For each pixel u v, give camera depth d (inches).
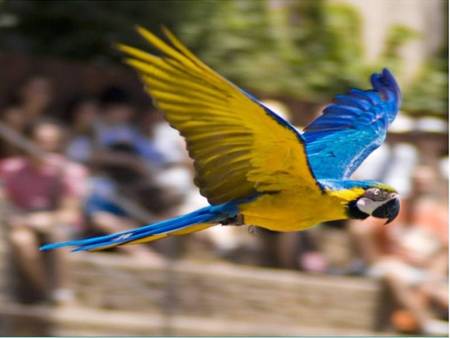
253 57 714.2
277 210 303.7
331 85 729.0
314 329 540.4
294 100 711.1
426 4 791.1
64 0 681.6
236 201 302.2
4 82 597.0
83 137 536.4
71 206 500.1
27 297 499.8
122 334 517.7
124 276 525.7
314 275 549.0
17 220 494.3
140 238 299.9
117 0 692.7
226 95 280.8
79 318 506.9
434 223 546.9
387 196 308.3
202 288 538.0
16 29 685.3
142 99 600.1
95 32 683.4
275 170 297.0
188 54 274.5
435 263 542.9
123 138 537.3
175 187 528.4
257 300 543.2
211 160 292.5
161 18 693.9
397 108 367.6
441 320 542.3
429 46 796.6
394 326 541.0
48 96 550.0
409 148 612.7
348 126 359.9
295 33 740.7
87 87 609.6
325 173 335.9
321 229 556.4
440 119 757.9
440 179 557.0
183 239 539.8
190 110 284.4
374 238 546.3
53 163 501.0
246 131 288.5
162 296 531.2
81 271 515.8
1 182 497.0
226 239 549.6
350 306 546.9
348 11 761.6
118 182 523.5
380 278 542.9
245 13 724.7
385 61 764.6
